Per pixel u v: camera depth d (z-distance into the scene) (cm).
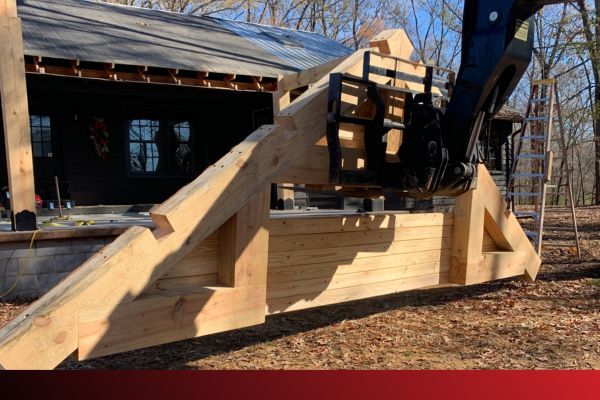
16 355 206
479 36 325
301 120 310
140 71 781
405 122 365
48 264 597
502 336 454
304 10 2659
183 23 1186
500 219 460
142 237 245
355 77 322
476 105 326
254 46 1105
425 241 412
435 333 470
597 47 1282
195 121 1087
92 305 229
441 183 341
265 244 296
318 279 341
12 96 581
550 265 763
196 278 282
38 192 946
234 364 398
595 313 516
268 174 295
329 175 318
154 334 250
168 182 1061
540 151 1380
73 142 969
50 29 848
